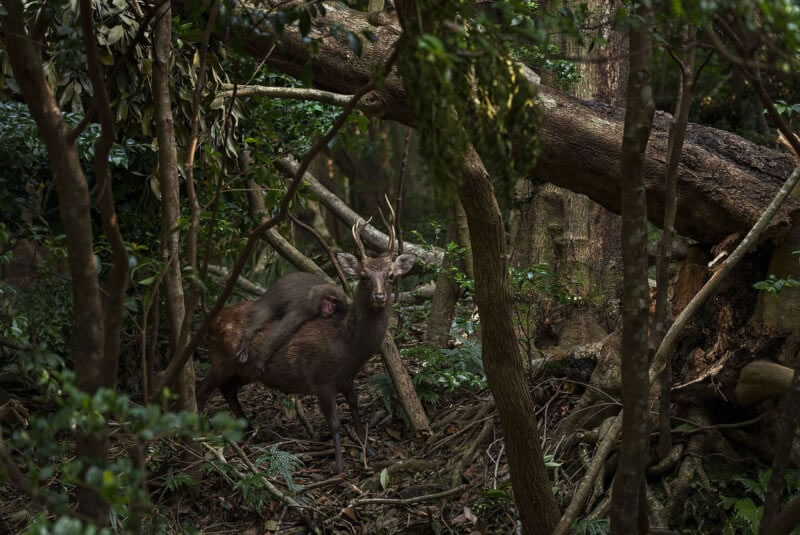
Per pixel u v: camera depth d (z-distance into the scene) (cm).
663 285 327
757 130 816
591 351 518
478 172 310
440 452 516
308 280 554
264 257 885
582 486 357
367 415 584
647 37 270
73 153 261
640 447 308
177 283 433
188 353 308
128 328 596
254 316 550
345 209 761
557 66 524
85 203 262
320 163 1166
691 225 450
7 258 458
